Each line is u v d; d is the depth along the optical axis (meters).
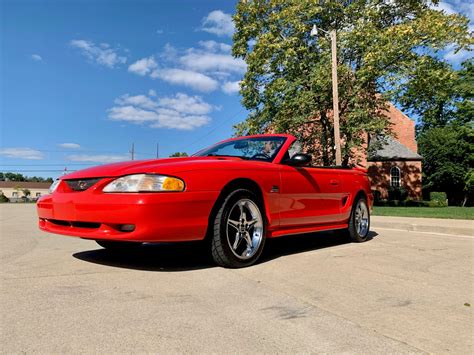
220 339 1.93
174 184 3.21
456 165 36.06
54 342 1.86
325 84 19.67
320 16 21.33
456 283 3.16
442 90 21.30
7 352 1.74
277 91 21.03
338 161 16.53
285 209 4.20
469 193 37.50
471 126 34.12
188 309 2.37
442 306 2.55
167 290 2.79
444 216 10.50
